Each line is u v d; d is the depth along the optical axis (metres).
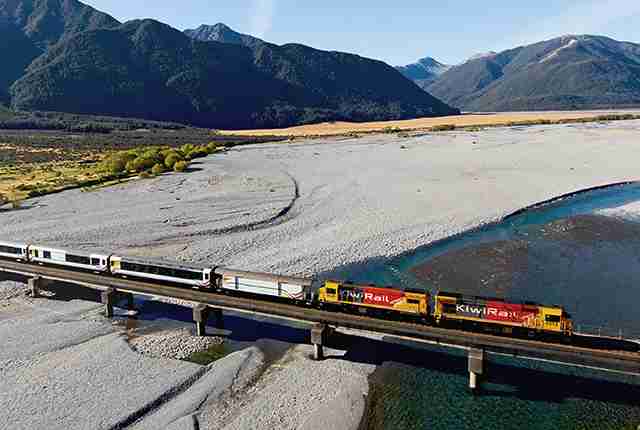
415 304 37.25
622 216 76.50
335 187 99.06
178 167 125.38
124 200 92.06
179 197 93.81
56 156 156.88
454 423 30.53
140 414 31.25
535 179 101.38
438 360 37.53
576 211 80.06
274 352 39.16
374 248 63.06
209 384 34.53
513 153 135.38
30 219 79.31
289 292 41.53
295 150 170.00
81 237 69.75
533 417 30.92
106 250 64.56
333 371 36.12
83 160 147.88
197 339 41.59
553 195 88.38
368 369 36.44
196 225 74.75
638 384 33.94
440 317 36.72
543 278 53.19
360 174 113.12
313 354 38.72
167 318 45.84
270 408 31.94
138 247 65.69
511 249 62.62
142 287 45.81
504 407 31.92
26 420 30.61
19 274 57.94
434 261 58.66
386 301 38.09
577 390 33.50
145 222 76.56
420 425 30.38
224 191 98.38
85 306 49.00
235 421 30.69
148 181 111.06
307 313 39.16
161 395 33.16
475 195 89.06
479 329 36.00
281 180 108.38
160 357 38.56
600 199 87.38
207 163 141.38
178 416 31.03
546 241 65.75
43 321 45.41
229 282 44.09
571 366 36.25
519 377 35.16
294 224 74.69
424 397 33.03
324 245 64.50
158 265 47.16
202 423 30.50
